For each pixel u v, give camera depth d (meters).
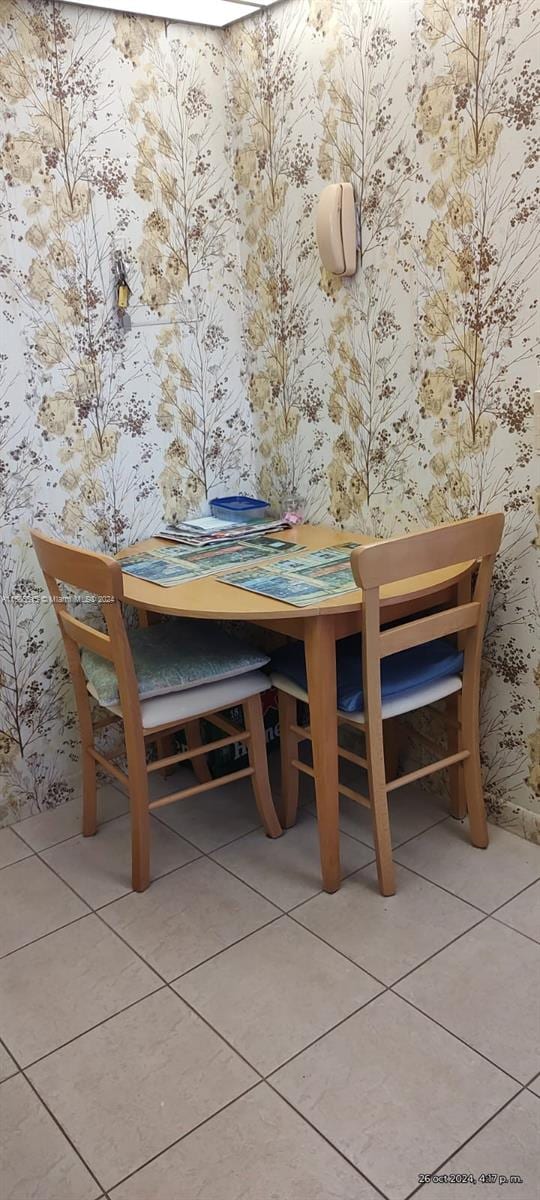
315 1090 1.45
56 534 2.29
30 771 2.37
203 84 2.35
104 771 2.54
